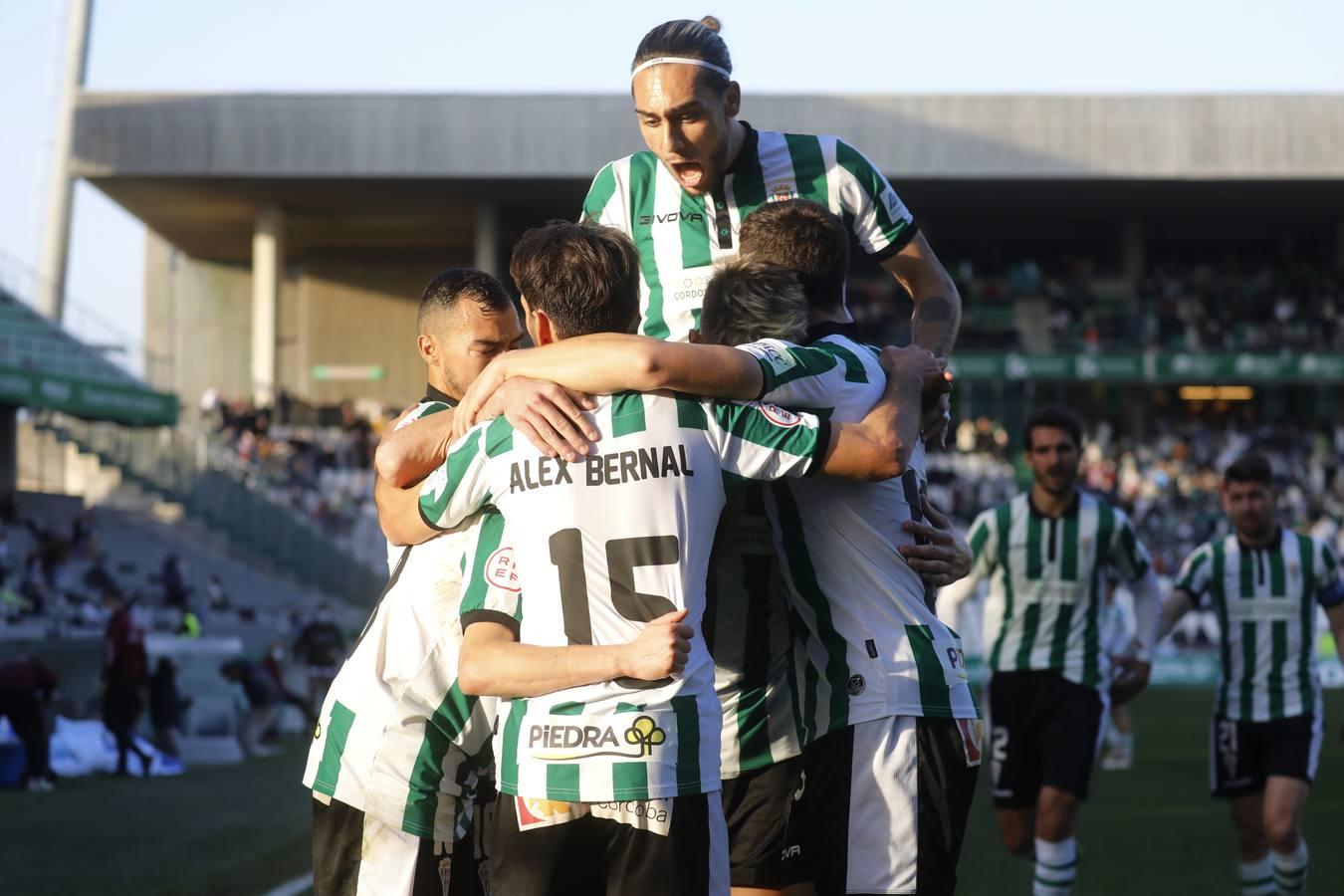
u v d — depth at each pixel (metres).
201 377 41.41
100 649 15.74
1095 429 35.56
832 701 3.09
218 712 13.70
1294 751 5.61
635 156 3.69
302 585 26.62
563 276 2.75
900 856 3.00
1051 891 5.34
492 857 2.73
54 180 33.28
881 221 3.67
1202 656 22.00
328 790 3.09
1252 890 5.77
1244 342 36.47
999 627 5.67
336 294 40.66
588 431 2.66
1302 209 39.03
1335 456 34.09
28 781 10.90
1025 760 5.64
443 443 2.92
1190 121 35.12
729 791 3.31
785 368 2.82
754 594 3.23
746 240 3.18
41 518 23.00
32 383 21.36
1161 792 9.52
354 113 34.41
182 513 25.52
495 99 34.53
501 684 2.60
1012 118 35.06
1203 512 29.94
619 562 2.63
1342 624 5.78
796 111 34.88
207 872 6.78
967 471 31.92
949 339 3.66
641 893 2.57
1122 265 40.72
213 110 34.09
